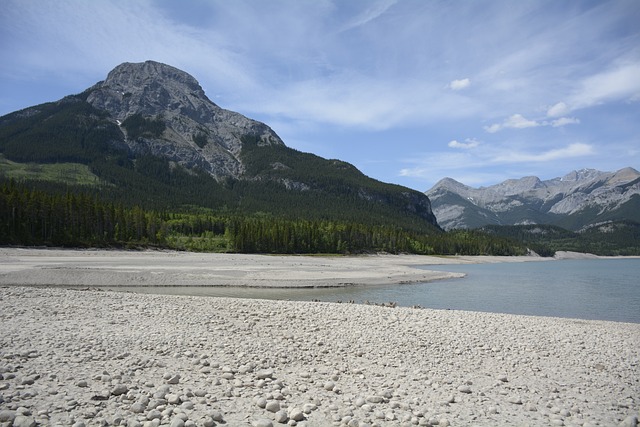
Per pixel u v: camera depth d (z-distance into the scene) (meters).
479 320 22.34
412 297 39.53
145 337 14.17
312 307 23.38
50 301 20.25
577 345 17.56
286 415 8.60
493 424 9.16
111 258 66.69
